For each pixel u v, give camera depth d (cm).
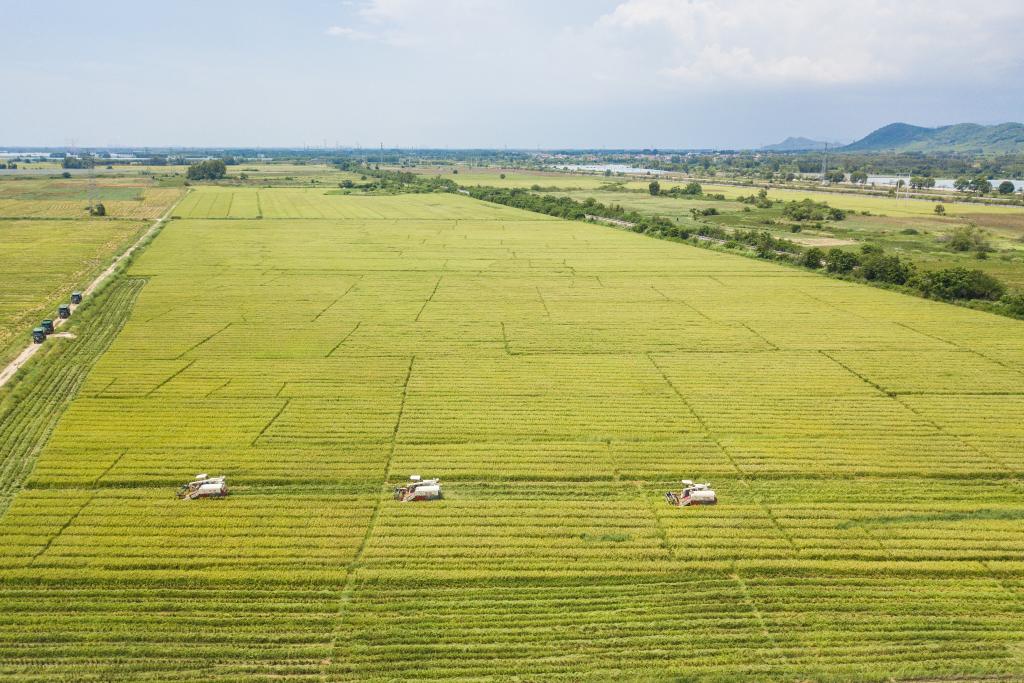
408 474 4684
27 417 5541
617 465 4853
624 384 6431
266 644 3184
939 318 8900
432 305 9344
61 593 3503
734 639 3234
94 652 3116
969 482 4719
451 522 4147
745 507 4338
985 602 3494
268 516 4184
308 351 7294
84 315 8494
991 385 6475
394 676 3017
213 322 8331
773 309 9319
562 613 3416
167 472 4647
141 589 3541
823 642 3219
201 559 3747
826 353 7412
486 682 2980
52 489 4472
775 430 5472
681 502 4375
